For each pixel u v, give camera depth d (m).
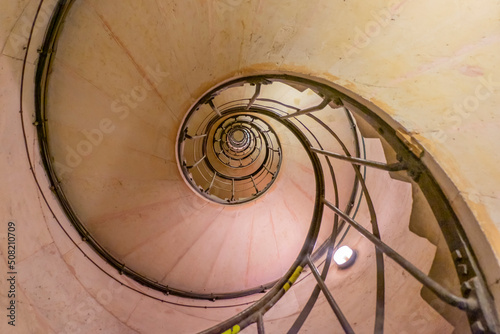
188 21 2.71
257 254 5.11
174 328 3.72
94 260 3.73
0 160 2.45
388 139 1.78
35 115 2.86
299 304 3.43
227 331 2.15
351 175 4.20
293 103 5.01
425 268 2.15
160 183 4.19
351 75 2.09
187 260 4.70
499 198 1.19
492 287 1.12
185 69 3.20
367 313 2.50
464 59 1.40
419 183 1.53
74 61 2.86
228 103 5.66
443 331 1.69
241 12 2.48
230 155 8.19
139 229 4.25
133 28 2.78
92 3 2.60
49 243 3.01
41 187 3.05
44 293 2.71
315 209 3.15
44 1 2.38
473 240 1.24
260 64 2.88
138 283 4.18
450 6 1.45
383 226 2.98
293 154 5.54
